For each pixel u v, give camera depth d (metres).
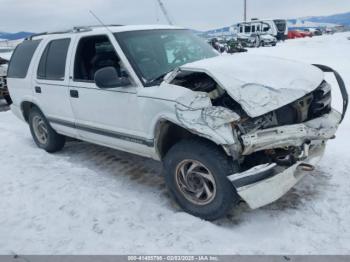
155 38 4.16
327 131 3.28
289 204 3.44
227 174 2.98
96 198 3.81
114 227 3.25
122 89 3.67
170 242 2.99
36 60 5.09
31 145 5.89
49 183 4.26
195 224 3.22
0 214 3.61
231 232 3.08
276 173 2.93
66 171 4.62
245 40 28.81
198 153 3.09
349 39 25.22
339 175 3.93
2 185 4.29
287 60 3.88
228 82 3.04
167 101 3.22
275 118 3.08
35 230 3.29
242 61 3.57
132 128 3.73
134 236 3.10
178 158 3.28
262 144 2.89
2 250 3.02
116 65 3.97
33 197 3.92
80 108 4.34
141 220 3.35
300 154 3.09
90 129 4.34
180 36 4.50
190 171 3.27
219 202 3.09
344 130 5.21
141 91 3.49
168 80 3.40
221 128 2.88
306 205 3.40
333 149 4.61
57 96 4.67
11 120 7.88
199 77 3.46
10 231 3.30
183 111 3.09
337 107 6.30
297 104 3.20
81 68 4.34
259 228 3.12
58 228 3.30
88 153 5.37
